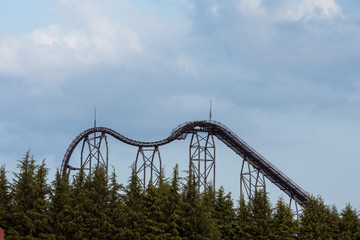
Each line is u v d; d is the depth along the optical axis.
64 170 103.00
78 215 74.94
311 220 93.81
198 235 75.75
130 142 108.62
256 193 89.69
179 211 76.31
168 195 77.44
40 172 76.25
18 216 72.44
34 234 73.06
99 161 105.62
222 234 85.75
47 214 74.19
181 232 76.62
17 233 71.38
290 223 91.00
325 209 96.69
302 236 92.31
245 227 85.69
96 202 77.06
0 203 74.38
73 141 104.12
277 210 91.12
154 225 75.69
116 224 76.62
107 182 79.38
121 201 77.88
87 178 80.19
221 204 87.44
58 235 73.62
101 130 106.44
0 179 77.25
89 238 74.88
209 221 78.25
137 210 76.25
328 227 93.75
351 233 94.94
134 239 74.81
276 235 87.06
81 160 105.00
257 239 85.94
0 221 72.62
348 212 96.81
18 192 74.25
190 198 78.38
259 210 87.50
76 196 77.75
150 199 77.31
